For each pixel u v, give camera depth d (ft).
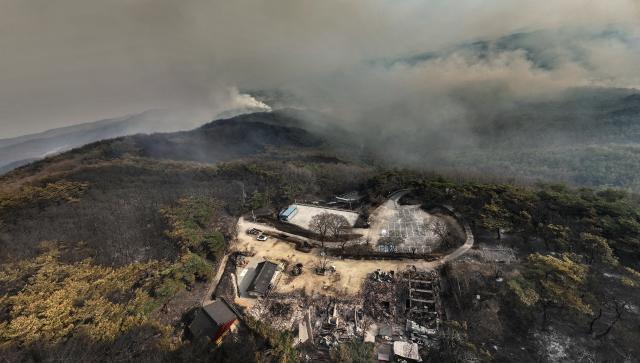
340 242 333.01
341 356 201.26
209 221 366.22
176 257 287.28
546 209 304.71
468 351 192.65
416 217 363.15
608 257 237.04
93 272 260.01
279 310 247.91
